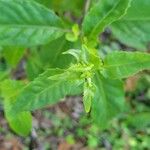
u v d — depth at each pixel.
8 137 1.11
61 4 0.50
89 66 0.32
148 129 1.33
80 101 1.12
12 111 0.34
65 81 0.33
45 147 1.18
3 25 0.34
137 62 0.33
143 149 1.34
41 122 1.17
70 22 0.46
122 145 1.31
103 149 1.29
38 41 0.35
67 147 1.24
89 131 1.27
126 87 1.27
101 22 0.36
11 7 0.34
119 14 0.35
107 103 0.41
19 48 0.46
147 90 1.35
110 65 0.33
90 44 0.36
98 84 0.39
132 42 0.45
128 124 1.32
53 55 0.42
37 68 0.45
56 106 1.18
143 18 0.40
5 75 0.52
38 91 0.33
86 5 0.46
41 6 0.35
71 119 1.22
